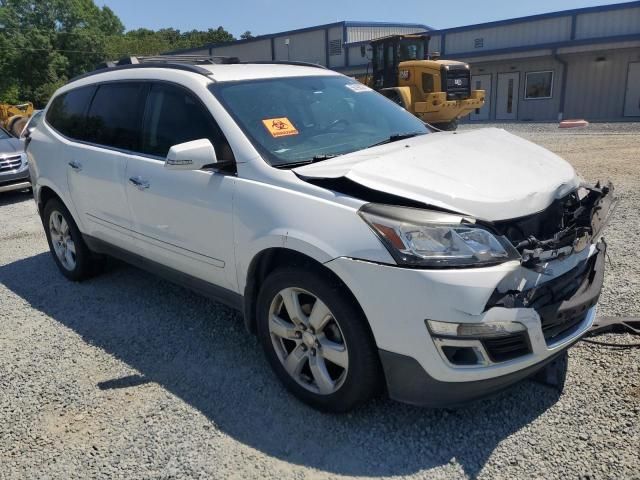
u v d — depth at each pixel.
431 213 2.48
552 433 2.65
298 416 2.91
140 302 4.47
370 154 3.03
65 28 58.16
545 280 2.57
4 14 54.09
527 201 2.62
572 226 2.71
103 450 2.72
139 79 4.02
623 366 3.12
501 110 25.33
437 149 3.09
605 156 10.37
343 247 2.55
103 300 4.55
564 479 2.37
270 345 3.08
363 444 2.67
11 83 54.47
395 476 2.47
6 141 9.57
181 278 3.72
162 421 2.92
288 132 3.32
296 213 2.76
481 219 2.48
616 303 3.87
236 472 2.53
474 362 2.44
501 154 3.13
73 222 4.75
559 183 2.86
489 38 24.72
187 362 3.49
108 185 4.05
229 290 3.32
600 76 22.22
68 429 2.89
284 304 2.98
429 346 2.42
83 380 3.35
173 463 2.60
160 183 3.56
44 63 54.94
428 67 15.90
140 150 3.87
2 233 7.14
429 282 2.37
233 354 3.56
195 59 4.58
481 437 2.67
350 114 3.79
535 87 24.06
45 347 3.79
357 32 30.33
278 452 2.65
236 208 3.04
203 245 3.35
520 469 2.45
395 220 2.47
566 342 2.67
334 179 2.73
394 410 2.91
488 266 2.39
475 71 25.73
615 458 2.46
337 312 2.65
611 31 21.36
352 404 2.77
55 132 4.85
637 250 4.90
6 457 2.71
